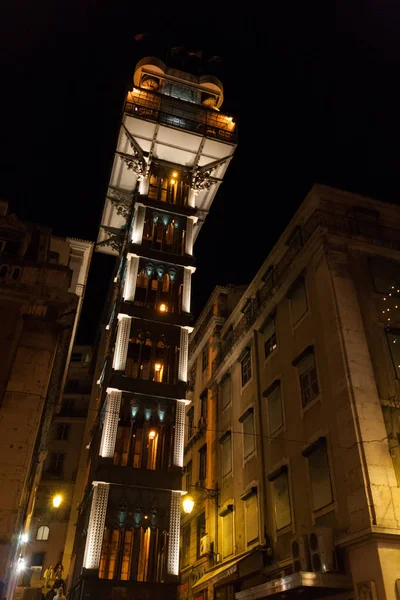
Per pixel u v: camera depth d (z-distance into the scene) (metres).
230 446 24.67
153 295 25.41
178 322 23.72
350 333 16.12
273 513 18.61
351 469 13.86
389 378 15.70
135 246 24.89
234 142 28.22
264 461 20.09
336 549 13.38
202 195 29.36
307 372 18.12
